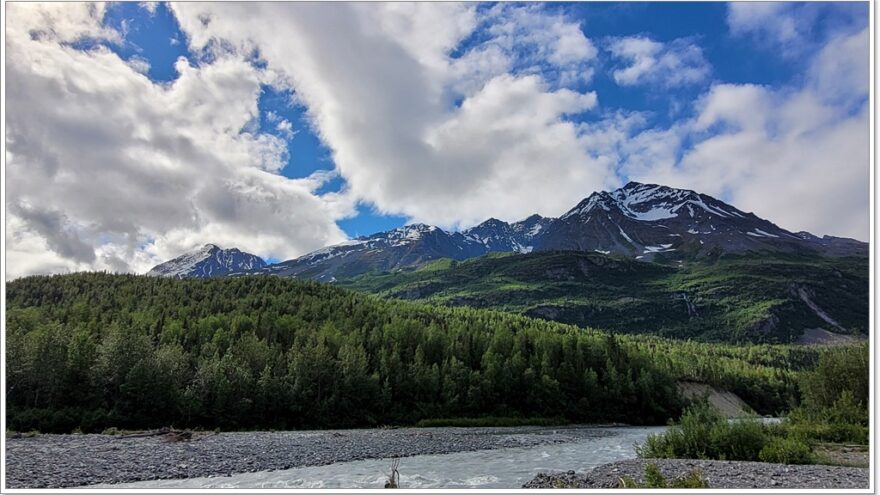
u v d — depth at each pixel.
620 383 101.12
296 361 77.94
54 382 62.69
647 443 39.38
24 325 89.75
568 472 31.84
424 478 32.75
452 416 87.38
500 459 42.47
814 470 28.97
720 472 28.33
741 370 145.75
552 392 95.31
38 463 34.25
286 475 33.34
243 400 70.06
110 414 62.31
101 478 30.94
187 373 73.06
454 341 105.12
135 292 146.88
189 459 38.16
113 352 67.25
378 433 65.56
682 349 189.12
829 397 54.81
